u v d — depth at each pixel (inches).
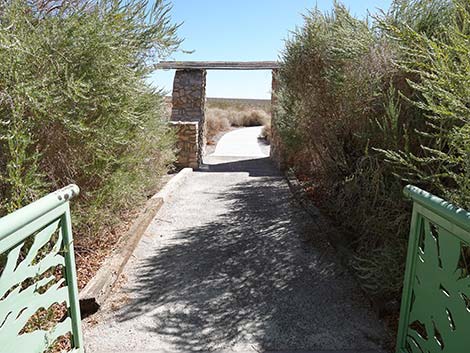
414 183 97.2
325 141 173.3
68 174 119.9
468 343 54.0
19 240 51.9
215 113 832.3
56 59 105.3
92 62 113.6
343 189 146.7
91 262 122.7
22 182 94.6
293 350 82.7
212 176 296.5
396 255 95.5
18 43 90.6
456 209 54.6
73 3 117.1
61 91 103.3
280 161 314.7
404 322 75.2
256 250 142.3
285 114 239.8
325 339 86.6
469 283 53.2
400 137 103.7
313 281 116.5
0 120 91.7
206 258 135.3
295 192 220.5
